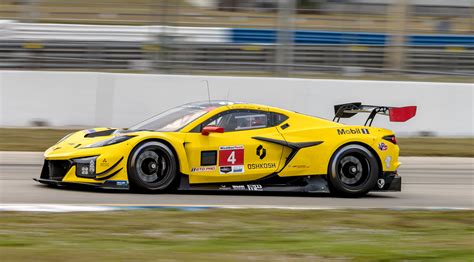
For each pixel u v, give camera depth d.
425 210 25.05
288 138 27.84
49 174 26.83
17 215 20.80
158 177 26.14
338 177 28.23
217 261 14.84
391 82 52.81
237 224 20.70
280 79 51.72
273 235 19.12
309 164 27.94
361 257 15.78
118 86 50.12
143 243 17.31
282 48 55.91
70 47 54.94
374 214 23.55
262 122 27.95
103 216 21.12
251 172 27.22
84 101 49.97
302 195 28.64
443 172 39.00
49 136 45.66
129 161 25.66
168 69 54.38
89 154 25.66
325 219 22.23
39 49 54.56
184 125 26.97
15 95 49.53
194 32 56.03
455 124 53.41
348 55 57.94
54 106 49.84
